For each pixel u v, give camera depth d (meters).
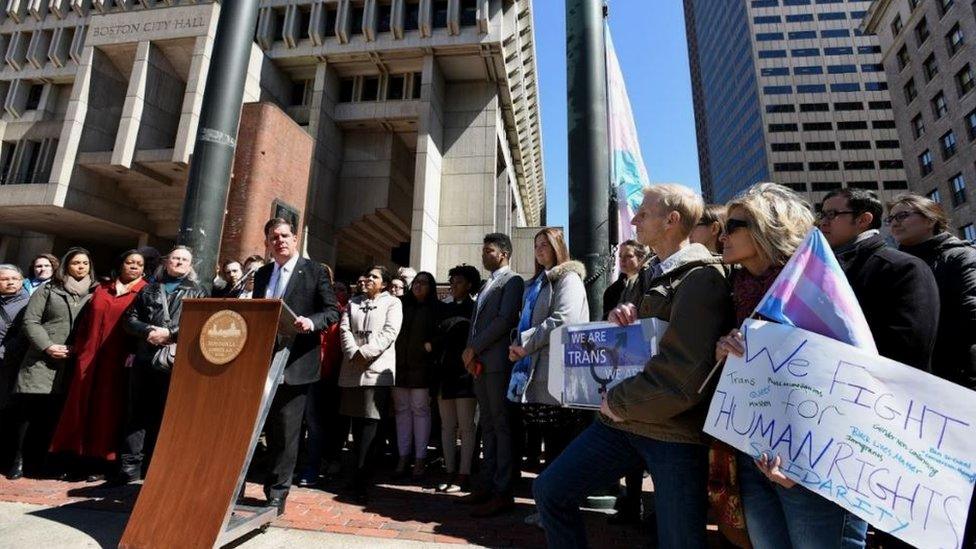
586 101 4.16
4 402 4.56
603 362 2.09
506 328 3.82
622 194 5.02
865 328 1.46
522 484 4.83
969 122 30.39
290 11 22.47
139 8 24.53
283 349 3.21
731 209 1.81
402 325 5.08
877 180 76.19
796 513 1.42
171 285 4.25
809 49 83.50
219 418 2.87
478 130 22.69
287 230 3.79
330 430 5.05
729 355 1.55
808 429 1.37
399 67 22.69
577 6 4.36
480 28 20.91
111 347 4.43
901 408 1.30
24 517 3.14
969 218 30.41
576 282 3.33
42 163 23.72
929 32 33.53
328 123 22.00
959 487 1.19
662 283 1.93
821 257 1.55
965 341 2.75
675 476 1.66
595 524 3.58
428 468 5.43
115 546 2.76
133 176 20.47
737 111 90.50
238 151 12.77
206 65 19.75
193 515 2.65
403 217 24.80
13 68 25.81
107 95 21.52
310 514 3.48
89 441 4.18
